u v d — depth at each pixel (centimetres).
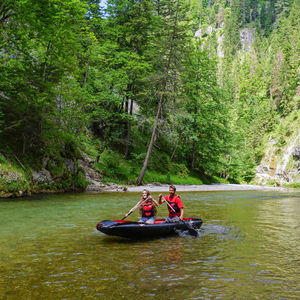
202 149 3388
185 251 482
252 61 12431
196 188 2547
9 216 834
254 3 16988
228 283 336
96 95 2478
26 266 394
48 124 1647
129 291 311
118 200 1325
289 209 1143
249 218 880
